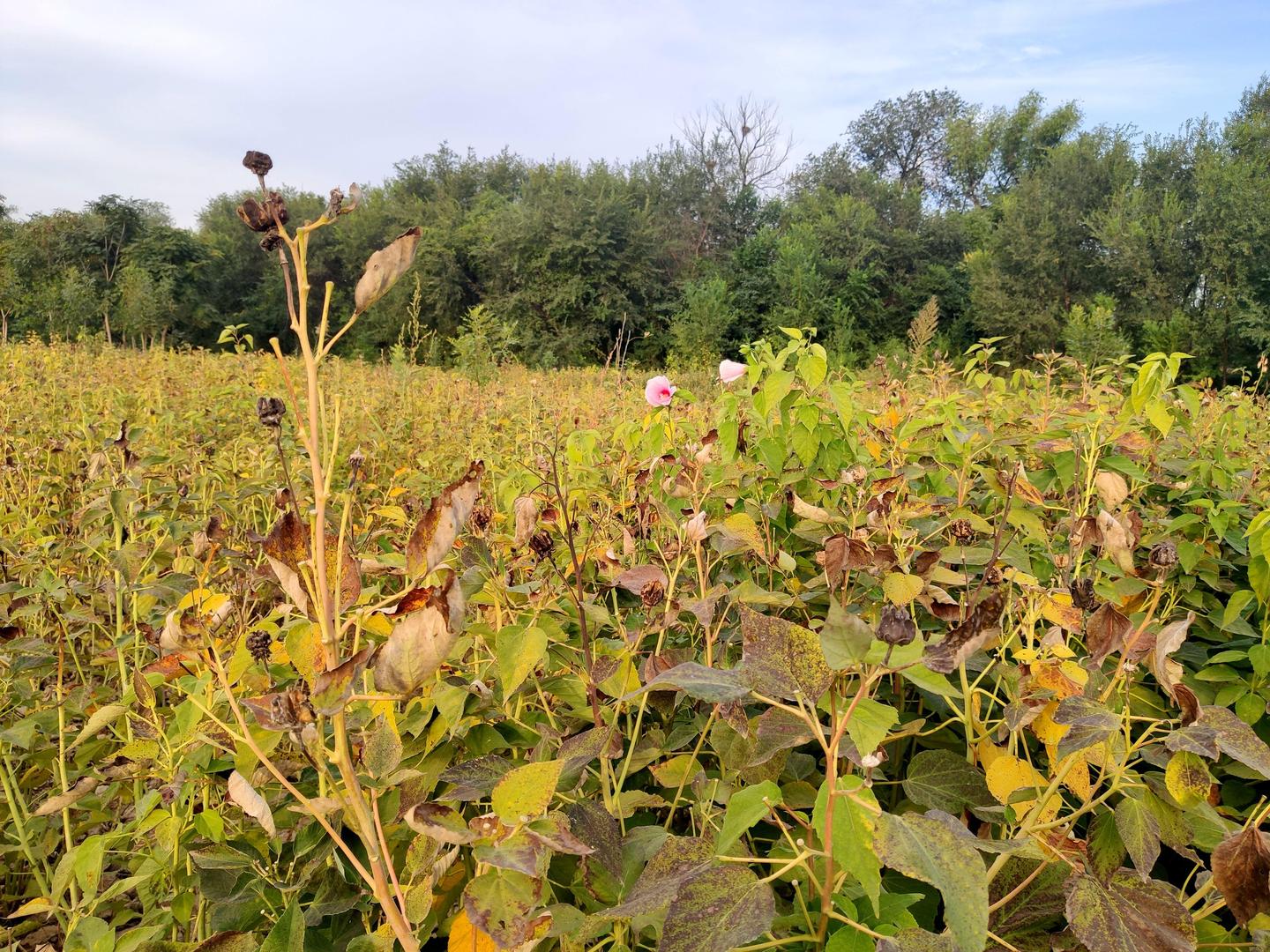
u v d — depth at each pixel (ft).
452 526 2.64
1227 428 9.83
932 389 12.11
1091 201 99.96
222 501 8.61
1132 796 3.45
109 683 7.05
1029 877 3.58
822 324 94.02
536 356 91.50
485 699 4.39
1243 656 5.86
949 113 162.81
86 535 7.11
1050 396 9.82
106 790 5.77
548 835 2.78
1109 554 3.89
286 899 4.33
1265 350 80.64
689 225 123.85
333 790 2.99
